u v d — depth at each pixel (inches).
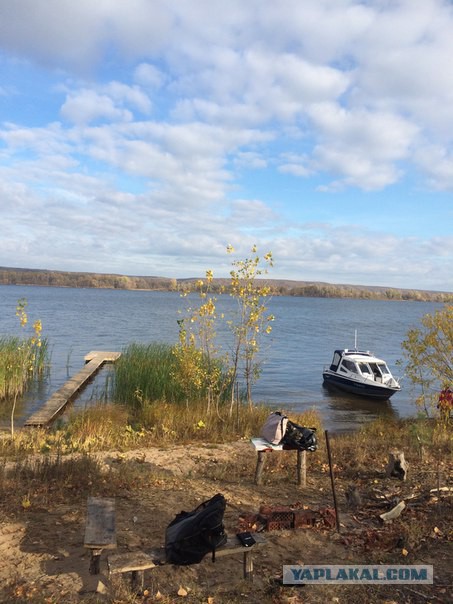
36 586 189.8
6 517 255.4
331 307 6845.5
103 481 322.0
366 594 189.6
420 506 285.7
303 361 1535.4
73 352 1487.5
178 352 687.7
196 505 286.5
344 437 565.9
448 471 374.9
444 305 659.4
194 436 536.4
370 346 2101.4
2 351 928.9
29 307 3710.6
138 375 778.8
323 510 265.9
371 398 1010.7
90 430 519.8
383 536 237.9
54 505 277.1
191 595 186.1
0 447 443.5
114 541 191.2
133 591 185.9
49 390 916.6
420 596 188.2
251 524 250.2
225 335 1884.8
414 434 504.1
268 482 344.2
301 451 335.0
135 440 497.4
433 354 661.3
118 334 2102.6
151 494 304.7
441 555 223.5
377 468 386.0
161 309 4087.1
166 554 189.5
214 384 681.6
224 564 211.5
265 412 625.9
